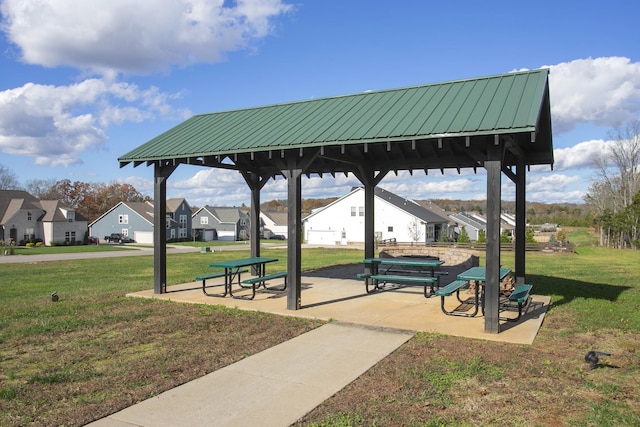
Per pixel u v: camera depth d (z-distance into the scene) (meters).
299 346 6.50
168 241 66.50
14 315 8.71
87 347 6.57
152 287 12.59
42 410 4.39
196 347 6.50
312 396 4.70
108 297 10.74
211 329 7.55
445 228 55.75
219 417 4.23
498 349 6.28
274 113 11.17
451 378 5.16
